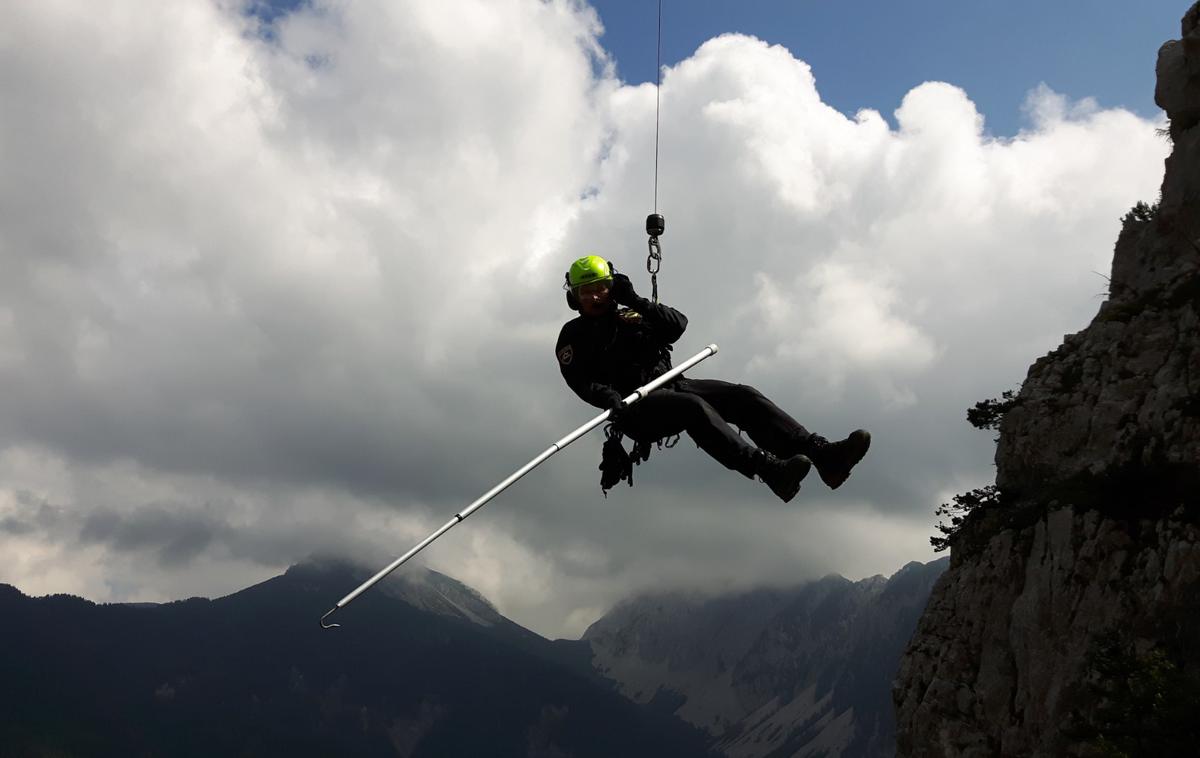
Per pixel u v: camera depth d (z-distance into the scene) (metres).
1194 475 46.94
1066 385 56.50
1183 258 56.56
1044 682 46.53
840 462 10.84
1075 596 46.81
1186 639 42.50
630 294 11.26
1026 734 46.25
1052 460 54.12
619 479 11.41
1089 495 49.19
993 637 50.06
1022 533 51.03
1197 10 56.97
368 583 10.74
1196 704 36.84
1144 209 60.66
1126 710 38.28
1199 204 55.88
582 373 11.47
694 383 11.39
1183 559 43.47
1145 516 46.94
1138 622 44.00
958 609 52.44
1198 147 56.25
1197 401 48.78
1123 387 52.84
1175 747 36.62
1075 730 41.66
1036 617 47.88
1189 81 57.34
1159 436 49.44
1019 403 57.25
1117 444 51.06
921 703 51.16
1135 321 54.78
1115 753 37.00
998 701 48.41
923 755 50.28
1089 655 43.94
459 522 10.92
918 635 54.50
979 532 55.31
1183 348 51.91
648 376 11.42
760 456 10.63
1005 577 50.75
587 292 11.41
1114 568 46.03
